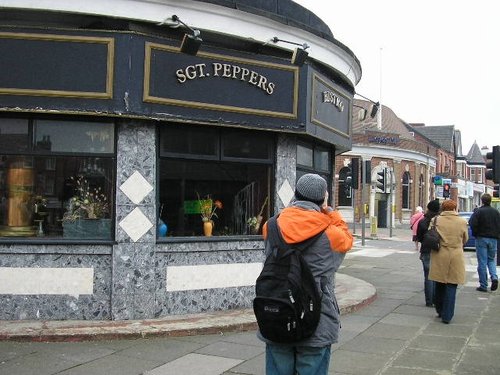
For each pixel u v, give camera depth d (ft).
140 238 25.39
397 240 97.76
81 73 24.53
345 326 26.86
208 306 27.07
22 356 20.72
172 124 26.68
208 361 20.59
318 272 12.78
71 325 23.97
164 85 25.49
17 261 24.77
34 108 24.34
